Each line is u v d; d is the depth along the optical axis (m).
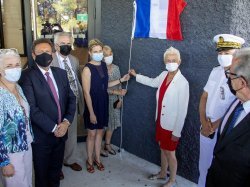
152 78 2.98
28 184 2.05
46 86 2.15
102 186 2.78
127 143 3.47
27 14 3.36
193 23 2.59
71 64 2.91
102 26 3.46
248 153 1.27
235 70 1.33
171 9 2.70
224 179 1.38
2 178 1.91
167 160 2.80
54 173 2.43
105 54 3.06
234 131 1.35
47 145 2.21
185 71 2.72
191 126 2.76
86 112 2.91
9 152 1.86
